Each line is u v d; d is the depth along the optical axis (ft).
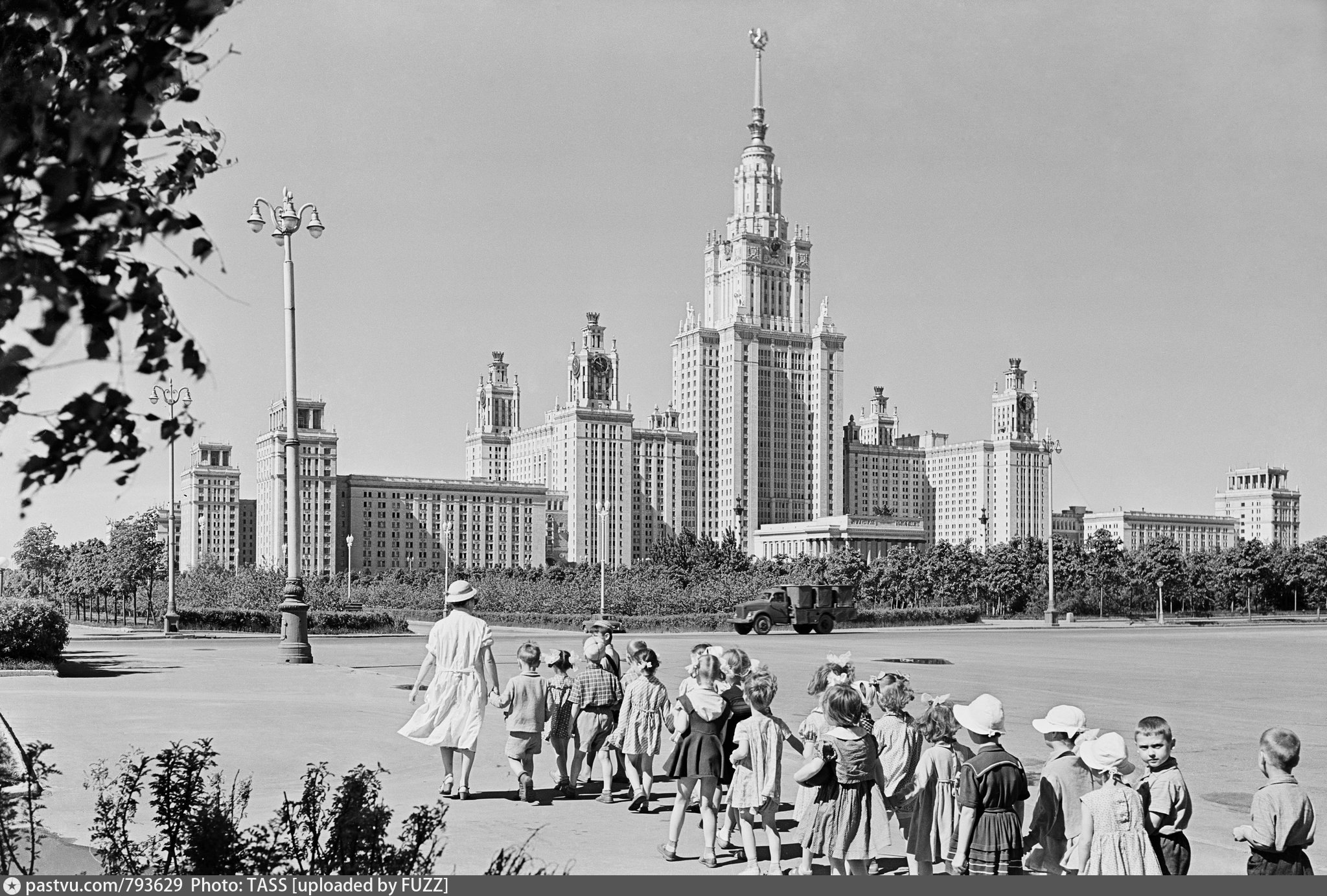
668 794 45.57
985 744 30.14
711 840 34.12
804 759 55.06
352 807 25.40
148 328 11.93
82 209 10.91
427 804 42.24
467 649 43.57
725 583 254.06
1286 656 147.43
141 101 11.69
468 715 43.29
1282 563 409.08
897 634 211.61
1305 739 67.51
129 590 200.95
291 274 104.37
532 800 43.27
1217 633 237.25
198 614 173.06
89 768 45.47
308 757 50.49
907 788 34.88
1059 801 30.71
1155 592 374.84
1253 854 26.76
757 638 188.14
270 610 185.88
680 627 215.72
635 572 323.57
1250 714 79.41
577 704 44.47
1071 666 125.18
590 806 42.70
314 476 652.48
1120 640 195.31
